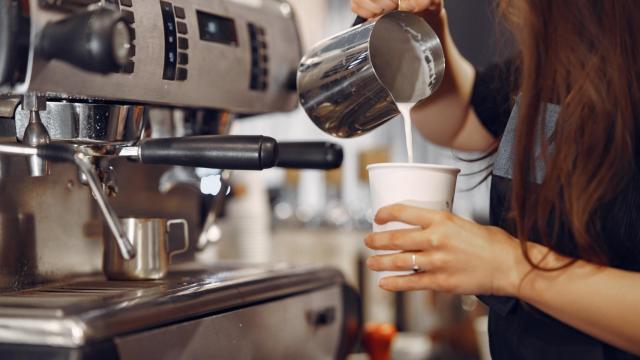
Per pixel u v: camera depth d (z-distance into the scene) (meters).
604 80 0.80
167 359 0.82
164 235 1.07
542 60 0.82
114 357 0.74
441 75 0.99
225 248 2.04
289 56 1.17
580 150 0.80
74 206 1.06
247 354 0.95
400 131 3.15
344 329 1.19
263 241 2.07
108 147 0.93
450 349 2.02
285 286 1.05
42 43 0.76
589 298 0.78
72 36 0.74
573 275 0.78
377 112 0.98
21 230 0.97
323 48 0.99
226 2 1.06
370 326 1.43
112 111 0.92
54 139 0.90
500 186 0.96
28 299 0.81
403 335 2.27
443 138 1.21
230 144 0.87
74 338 0.71
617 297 0.77
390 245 0.81
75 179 1.06
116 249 1.04
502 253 0.79
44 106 0.85
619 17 0.81
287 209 3.07
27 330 0.72
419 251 0.81
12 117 0.92
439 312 2.07
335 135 1.03
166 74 0.95
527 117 0.82
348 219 2.99
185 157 0.89
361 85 0.94
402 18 0.97
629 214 0.84
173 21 0.96
